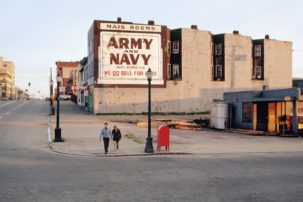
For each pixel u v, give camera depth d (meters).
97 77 49.38
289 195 11.37
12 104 81.88
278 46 61.09
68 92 106.31
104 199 10.77
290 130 33.81
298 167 16.56
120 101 50.16
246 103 37.69
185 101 53.59
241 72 57.88
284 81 61.56
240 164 17.42
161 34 51.72
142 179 13.72
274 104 35.16
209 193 11.58
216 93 55.94
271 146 25.00
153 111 51.72
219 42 57.03
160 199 10.80
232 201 10.63
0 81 175.88
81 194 11.37
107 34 49.72
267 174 14.80
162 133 22.30
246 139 29.58
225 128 38.34
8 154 20.47
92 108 51.53
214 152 21.98
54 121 40.00
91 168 16.14
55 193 11.46
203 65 55.19
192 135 32.06
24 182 13.04
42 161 18.19
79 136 28.59
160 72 51.72
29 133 30.30
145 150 21.58
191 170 15.69
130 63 50.47
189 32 54.34
